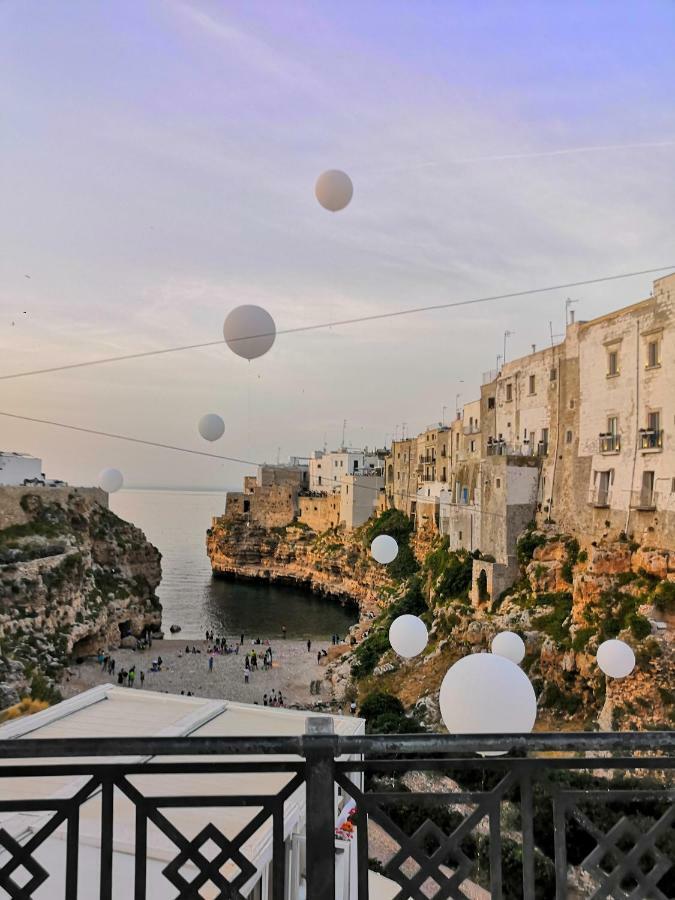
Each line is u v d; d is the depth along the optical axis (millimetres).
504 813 16750
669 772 16562
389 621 50344
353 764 3180
